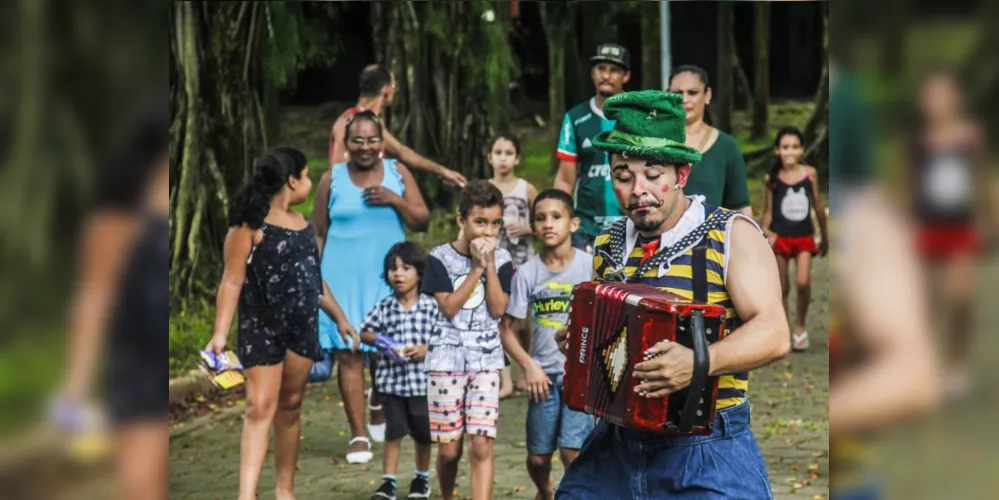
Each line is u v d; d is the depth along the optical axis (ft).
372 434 25.26
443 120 45.62
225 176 37.68
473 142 45.88
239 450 25.61
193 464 24.39
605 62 23.70
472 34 43.45
